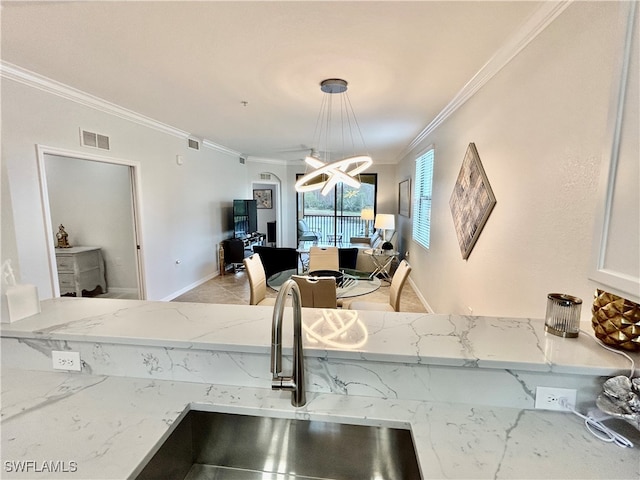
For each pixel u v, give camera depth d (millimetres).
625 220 814
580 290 1371
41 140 2746
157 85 2824
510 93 1982
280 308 839
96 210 4863
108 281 5023
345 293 3021
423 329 1152
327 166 3025
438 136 3770
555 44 1544
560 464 757
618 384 849
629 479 715
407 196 6051
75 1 1616
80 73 2568
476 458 775
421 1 1605
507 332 1126
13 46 2111
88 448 798
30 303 1253
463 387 974
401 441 927
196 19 1790
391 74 2516
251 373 1054
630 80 792
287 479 1003
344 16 1748
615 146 841
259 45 2084
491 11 1664
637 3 766
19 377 1104
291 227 8469
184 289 5156
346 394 1020
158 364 1094
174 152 4770
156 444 821
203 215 5688
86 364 1124
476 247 2508
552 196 1562
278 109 3543
